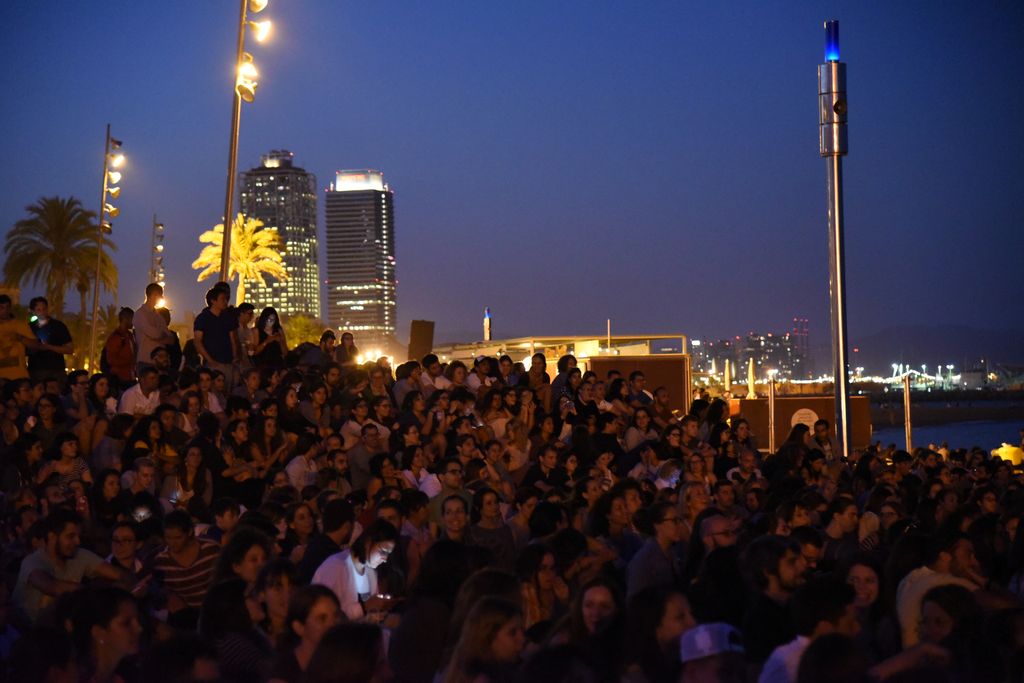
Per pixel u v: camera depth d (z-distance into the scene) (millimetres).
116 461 14195
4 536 11781
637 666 6047
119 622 6395
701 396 21141
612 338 31406
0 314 17219
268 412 14430
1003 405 189125
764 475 16266
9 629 8055
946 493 12406
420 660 6844
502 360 20406
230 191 22109
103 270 60250
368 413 16109
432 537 11180
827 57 19922
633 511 10906
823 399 26422
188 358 19453
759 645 6695
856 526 10781
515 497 11938
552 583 8484
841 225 19719
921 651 6152
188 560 9086
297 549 9875
